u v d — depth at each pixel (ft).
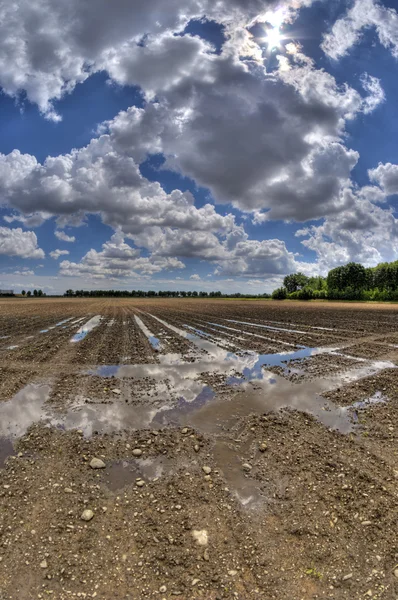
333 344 52.90
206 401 27.86
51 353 46.21
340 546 12.87
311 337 60.64
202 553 12.55
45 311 143.95
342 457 19.04
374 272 309.01
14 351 47.44
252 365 39.93
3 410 25.82
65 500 15.46
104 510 14.83
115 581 11.40
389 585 11.25
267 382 33.01
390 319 92.73
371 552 12.58
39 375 35.22
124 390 30.55
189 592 11.05
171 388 31.12
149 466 18.34
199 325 84.07
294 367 38.68
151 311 146.20
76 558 12.26
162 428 22.84
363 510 14.73
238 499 15.61
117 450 19.92
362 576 11.62
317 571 11.84
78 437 21.43
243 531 13.64
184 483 16.80
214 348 50.90
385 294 264.72
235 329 75.10
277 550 12.71
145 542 13.03
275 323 87.10
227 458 19.16
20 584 11.21
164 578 11.54
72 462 18.63
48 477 17.24
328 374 35.40
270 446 20.43
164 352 47.67
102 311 145.28
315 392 29.84
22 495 15.79
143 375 35.50
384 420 23.71
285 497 15.70
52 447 20.21
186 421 23.95
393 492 15.85
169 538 13.23
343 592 11.07
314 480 16.97
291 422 23.70
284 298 374.22
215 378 34.37
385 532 13.47
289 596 10.94
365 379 33.17
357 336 60.23
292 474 17.53
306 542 13.08
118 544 12.94
